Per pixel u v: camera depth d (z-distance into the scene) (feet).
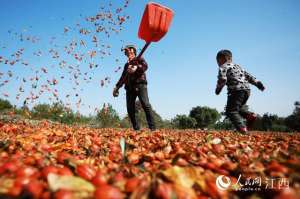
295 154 7.49
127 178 5.43
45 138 11.53
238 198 4.61
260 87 18.04
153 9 16.52
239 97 17.19
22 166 4.92
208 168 5.83
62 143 10.13
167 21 16.84
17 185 4.06
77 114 47.14
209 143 10.28
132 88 19.66
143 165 6.55
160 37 17.02
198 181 4.77
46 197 3.67
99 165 6.41
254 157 7.39
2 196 3.77
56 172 4.63
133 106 20.63
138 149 9.35
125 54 20.77
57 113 44.57
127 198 4.14
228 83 17.52
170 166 5.68
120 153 8.11
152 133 16.35
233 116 17.31
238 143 11.09
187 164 5.89
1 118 30.78
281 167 5.33
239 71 17.48
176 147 8.89
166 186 4.02
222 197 4.45
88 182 4.38
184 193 4.18
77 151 8.61
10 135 12.57
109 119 49.55
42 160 5.76
